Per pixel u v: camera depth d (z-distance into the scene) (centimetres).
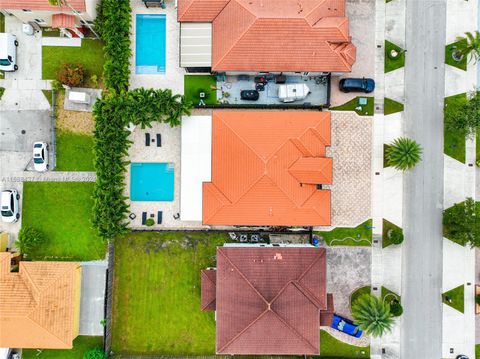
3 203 3362
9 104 3472
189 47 3234
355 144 3494
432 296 3512
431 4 3500
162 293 3500
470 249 3494
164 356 3475
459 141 3519
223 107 3431
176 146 3484
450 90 3509
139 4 3447
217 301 3045
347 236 3497
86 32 3447
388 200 3509
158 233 3494
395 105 3500
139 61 3484
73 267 3231
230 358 3469
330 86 3441
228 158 3122
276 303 2948
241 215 3142
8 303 3153
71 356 3466
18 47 3450
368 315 3152
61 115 3469
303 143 3105
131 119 3231
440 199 3519
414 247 3512
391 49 3484
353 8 3478
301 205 3131
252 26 3048
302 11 3086
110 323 3459
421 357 3497
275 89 3478
